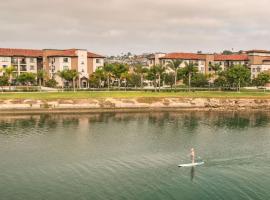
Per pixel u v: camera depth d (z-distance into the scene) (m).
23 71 185.88
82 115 109.12
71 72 161.25
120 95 130.62
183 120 101.50
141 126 91.12
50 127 88.44
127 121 98.94
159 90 148.75
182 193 44.22
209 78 187.38
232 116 110.19
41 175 51.22
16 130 84.00
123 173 52.06
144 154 62.91
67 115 108.56
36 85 178.25
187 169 53.97
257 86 179.62
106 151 64.94
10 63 181.12
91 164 56.72
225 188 45.88
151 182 48.19
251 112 119.94
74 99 120.38
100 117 105.75
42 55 191.25
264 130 86.62
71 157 60.78
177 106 125.75
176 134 81.12
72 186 46.75
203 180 48.88
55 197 43.12
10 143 70.94
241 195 43.50
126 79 182.88
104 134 80.69
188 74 170.38
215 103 129.62
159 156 61.53
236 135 80.38
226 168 54.53
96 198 42.75
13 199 42.56
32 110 113.69
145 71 180.88
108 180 49.00
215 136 78.94
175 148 67.44
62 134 80.06
